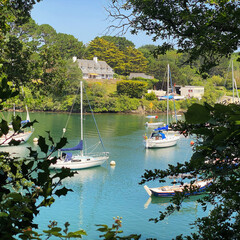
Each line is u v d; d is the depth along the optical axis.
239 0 6.50
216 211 4.33
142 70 170.25
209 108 2.55
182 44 8.53
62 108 105.62
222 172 3.12
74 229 23.38
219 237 3.86
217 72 146.75
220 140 2.51
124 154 48.91
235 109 2.50
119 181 35.34
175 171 3.63
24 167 2.53
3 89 2.69
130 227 24.05
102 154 48.47
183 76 143.00
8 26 11.64
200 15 6.89
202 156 2.88
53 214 25.89
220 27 6.89
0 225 1.99
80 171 39.19
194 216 25.61
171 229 23.55
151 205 28.38
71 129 70.38
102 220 25.17
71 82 109.38
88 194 30.92
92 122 84.69
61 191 2.43
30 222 2.33
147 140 53.97
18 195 2.11
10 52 12.62
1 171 2.52
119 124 82.56
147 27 8.29
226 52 7.12
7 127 2.57
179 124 3.70
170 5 7.59
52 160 2.44
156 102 117.94
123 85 120.81
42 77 13.62
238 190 3.37
